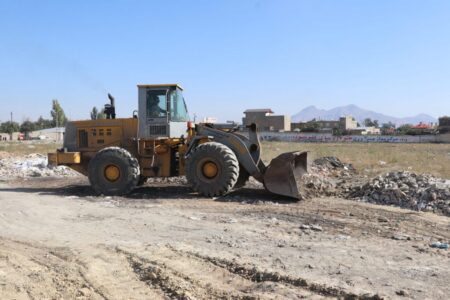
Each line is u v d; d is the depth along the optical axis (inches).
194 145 502.0
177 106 528.7
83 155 555.8
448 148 1727.4
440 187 420.8
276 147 1697.8
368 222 349.7
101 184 511.8
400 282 212.5
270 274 222.7
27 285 218.1
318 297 197.2
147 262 248.7
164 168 523.2
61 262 253.3
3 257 262.8
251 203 440.5
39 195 518.3
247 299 195.9
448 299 192.4
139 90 523.2
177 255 261.3
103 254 266.2
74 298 203.2
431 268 234.1
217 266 241.4
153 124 521.0
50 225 352.5
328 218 364.5
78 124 558.9
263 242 290.2
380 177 494.0
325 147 1753.2
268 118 4092.0
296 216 374.6
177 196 493.7
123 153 509.0
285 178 446.9
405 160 944.9
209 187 474.6
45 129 4163.4
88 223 357.7
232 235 310.5
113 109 561.6
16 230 336.2
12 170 798.5
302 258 252.2
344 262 244.7
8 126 4271.7
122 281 223.3
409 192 430.6
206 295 202.5
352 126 4618.6
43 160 914.7
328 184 514.3
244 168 497.0
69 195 519.2
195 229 331.0
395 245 281.7
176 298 201.2
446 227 331.9
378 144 2338.8
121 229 334.6
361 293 196.2
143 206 433.1
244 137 501.7
